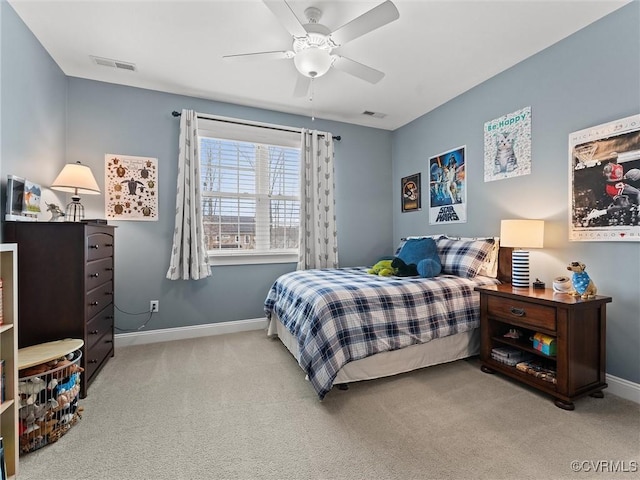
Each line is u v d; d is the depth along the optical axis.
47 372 1.56
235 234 3.46
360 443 1.52
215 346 2.92
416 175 3.87
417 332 2.23
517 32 2.24
